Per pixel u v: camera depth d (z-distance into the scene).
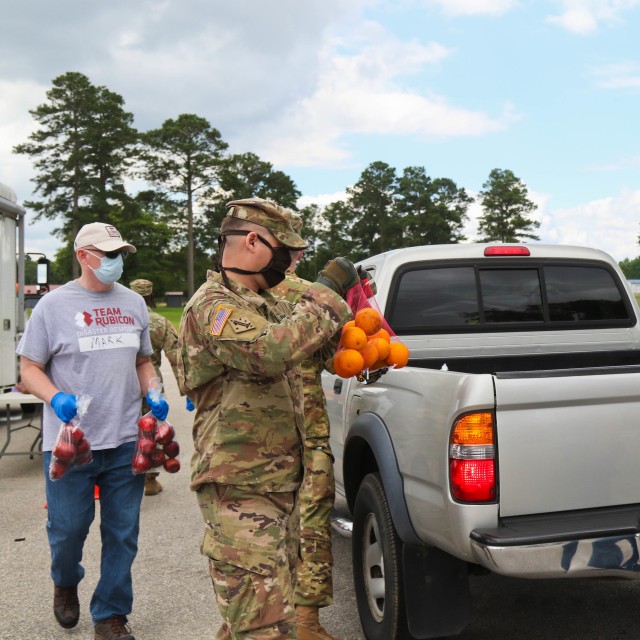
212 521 2.44
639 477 2.84
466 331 4.44
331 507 3.67
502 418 2.71
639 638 3.64
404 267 4.37
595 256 4.73
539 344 4.57
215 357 2.41
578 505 2.78
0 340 9.23
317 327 2.30
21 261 9.95
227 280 2.48
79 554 3.67
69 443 3.30
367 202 133.88
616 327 4.73
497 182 133.38
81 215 95.94
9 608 4.23
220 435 2.42
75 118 99.44
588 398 2.77
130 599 3.66
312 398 3.70
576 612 3.97
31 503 6.55
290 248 2.52
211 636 3.83
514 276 4.55
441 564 3.12
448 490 2.75
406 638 3.18
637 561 2.64
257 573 2.37
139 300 3.82
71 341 3.53
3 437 9.86
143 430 3.61
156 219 103.88
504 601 4.12
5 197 9.30
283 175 123.12
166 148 105.94
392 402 3.34
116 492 3.61
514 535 2.58
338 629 3.84
